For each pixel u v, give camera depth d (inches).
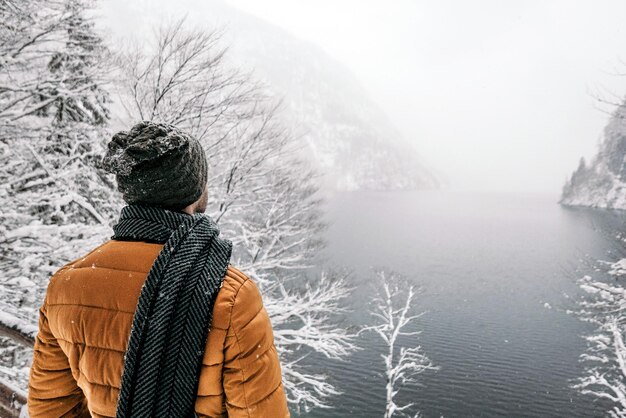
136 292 32.9
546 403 866.1
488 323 1288.1
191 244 33.4
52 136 311.1
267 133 336.2
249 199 362.3
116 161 34.1
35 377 39.4
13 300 263.9
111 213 346.3
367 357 1007.6
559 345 1136.8
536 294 1574.8
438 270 1907.0
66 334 34.5
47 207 329.1
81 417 41.4
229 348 32.4
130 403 30.2
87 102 332.8
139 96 286.7
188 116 287.3
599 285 342.0
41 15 279.6
